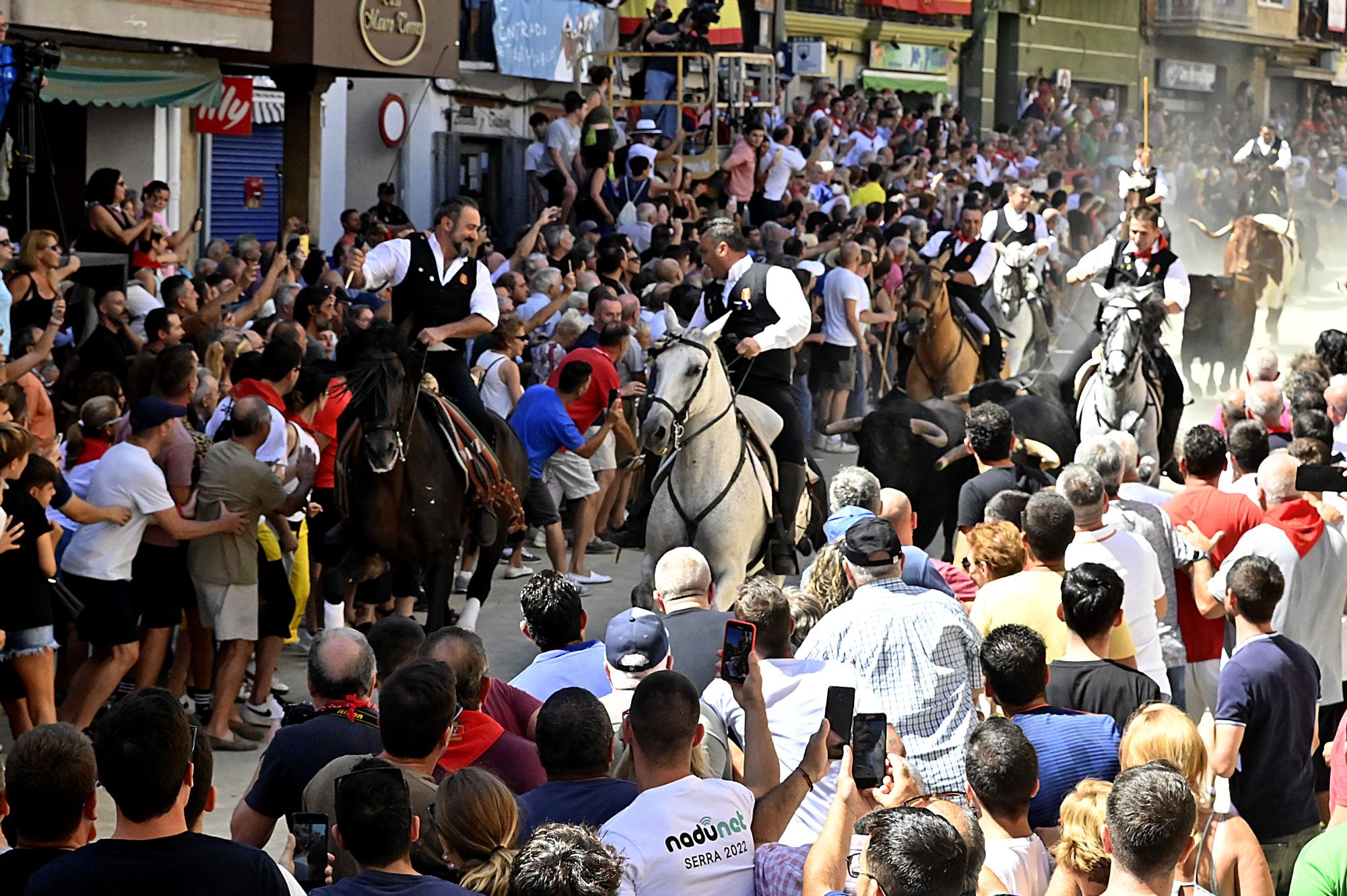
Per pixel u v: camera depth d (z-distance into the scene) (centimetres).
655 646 527
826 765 449
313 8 1430
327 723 505
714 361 789
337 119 1894
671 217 1825
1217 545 751
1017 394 1141
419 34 1553
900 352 1534
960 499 849
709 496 794
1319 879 453
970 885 393
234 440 800
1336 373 1172
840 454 1623
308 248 1423
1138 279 1163
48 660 718
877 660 553
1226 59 4359
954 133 3094
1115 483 749
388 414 780
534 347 1291
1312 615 697
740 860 421
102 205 1188
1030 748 446
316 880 384
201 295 1125
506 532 920
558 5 2180
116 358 1028
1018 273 1595
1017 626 538
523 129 2206
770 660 548
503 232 2180
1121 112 4091
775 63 2531
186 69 1403
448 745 488
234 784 754
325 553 830
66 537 794
